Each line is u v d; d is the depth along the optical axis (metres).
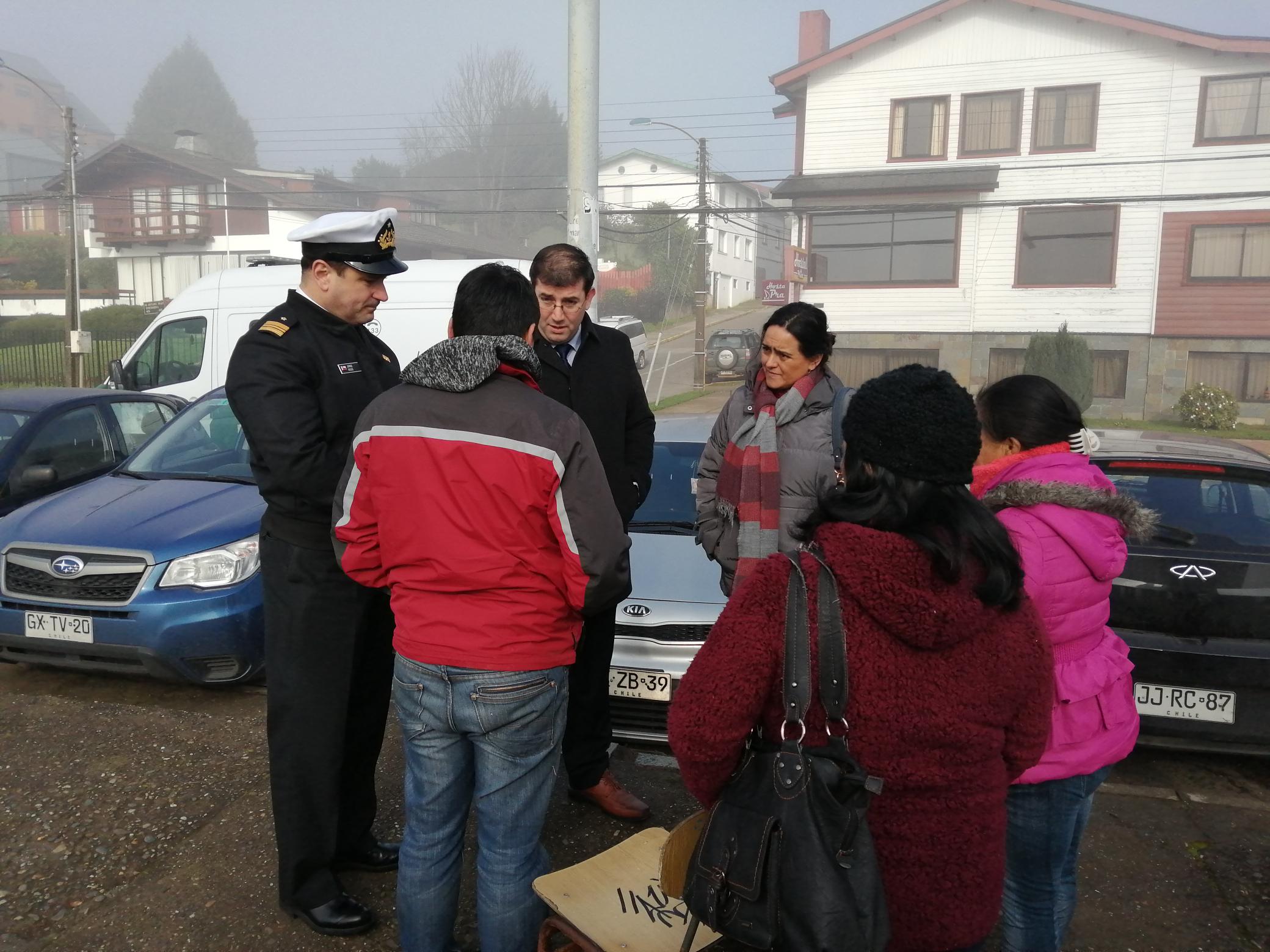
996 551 1.51
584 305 3.12
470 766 2.28
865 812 1.48
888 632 1.48
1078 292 24.12
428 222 64.88
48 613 4.33
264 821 3.34
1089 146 23.98
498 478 2.06
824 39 32.72
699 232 28.27
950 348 25.27
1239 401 23.23
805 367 3.01
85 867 3.06
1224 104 22.86
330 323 2.64
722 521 3.19
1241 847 3.34
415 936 2.30
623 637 3.78
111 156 44.00
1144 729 3.65
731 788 1.57
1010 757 1.63
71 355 22.56
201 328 8.87
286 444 2.47
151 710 4.27
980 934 1.57
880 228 25.75
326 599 2.60
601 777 3.40
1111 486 2.16
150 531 4.42
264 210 43.09
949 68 24.94
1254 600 3.55
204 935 2.73
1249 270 22.95
